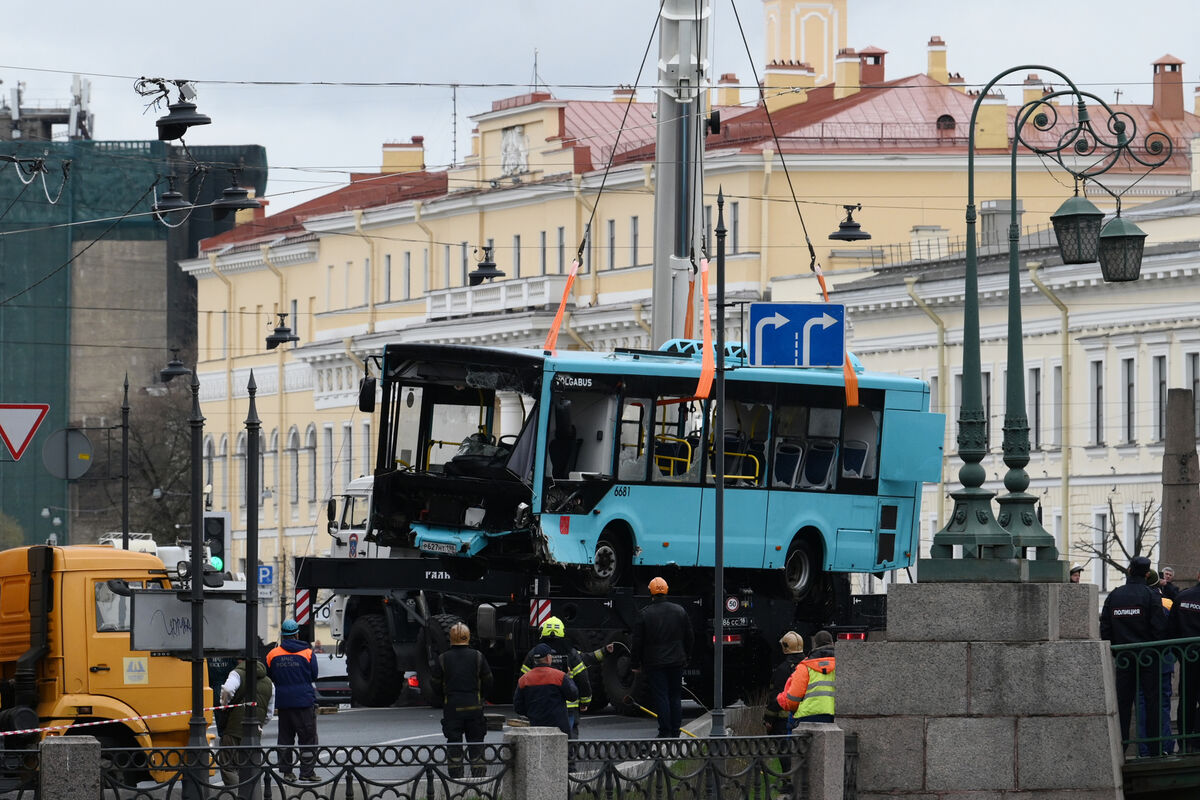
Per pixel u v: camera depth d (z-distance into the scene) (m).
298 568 102.88
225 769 53.88
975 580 67.75
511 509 95.88
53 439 103.44
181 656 60.75
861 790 67.56
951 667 67.50
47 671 75.00
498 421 97.25
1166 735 69.88
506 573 97.00
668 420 98.38
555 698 72.56
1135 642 70.50
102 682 75.25
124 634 75.62
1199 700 71.06
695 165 107.50
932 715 67.38
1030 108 81.44
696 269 106.88
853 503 104.38
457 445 98.00
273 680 78.69
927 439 106.69
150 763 53.41
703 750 60.06
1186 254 191.75
